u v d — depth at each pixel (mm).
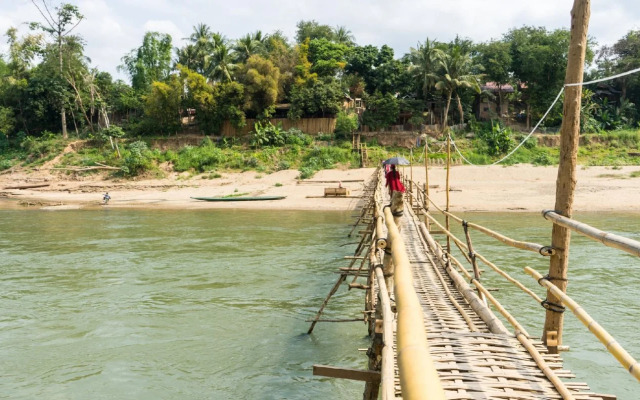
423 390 863
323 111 58906
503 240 6367
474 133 57156
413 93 62906
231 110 57781
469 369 4645
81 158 57531
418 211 20141
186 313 13031
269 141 55875
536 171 43938
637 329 11234
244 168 51125
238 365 9906
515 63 62438
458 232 25344
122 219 32156
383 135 56156
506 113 65000
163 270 17688
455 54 56969
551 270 5652
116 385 9195
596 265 16953
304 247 21625
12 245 23188
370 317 9320
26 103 67000
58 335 11633
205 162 52000
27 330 11977
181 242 23234
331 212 34031
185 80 61688
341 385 9016
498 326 6070
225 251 20938
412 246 13094
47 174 54656
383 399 2549
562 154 5637
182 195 43969
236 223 29328
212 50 69188
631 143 54344
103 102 67125
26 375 9648
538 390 4270
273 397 8641
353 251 20578
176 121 61969
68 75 65562
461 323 6484
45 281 16422
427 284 9078
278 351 10523
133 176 51375
